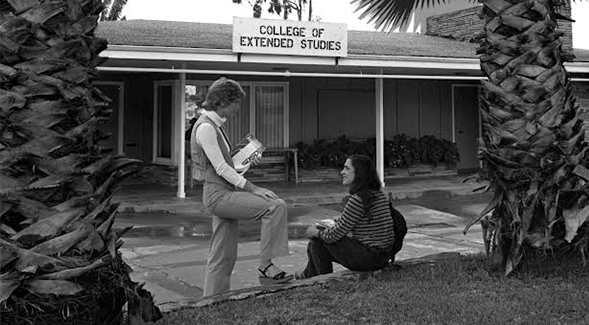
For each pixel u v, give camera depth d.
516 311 3.98
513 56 4.66
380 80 13.72
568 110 4.65
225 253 4.62
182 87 11.90
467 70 13.88
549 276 4.75
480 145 4.89
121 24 14.22
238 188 4.57
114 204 2.99
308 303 4.25
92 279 2.78
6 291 2.50
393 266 5.19
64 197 2.73
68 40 2.75
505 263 4.89
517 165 4.63
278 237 4.68
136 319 3.05
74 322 2.74
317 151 14.88
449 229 9.18
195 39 11.77
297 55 11.37
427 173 16.09
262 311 4.07
